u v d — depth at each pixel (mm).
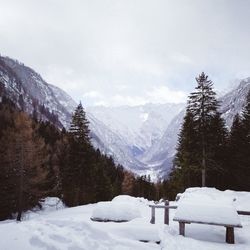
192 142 35125
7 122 58500
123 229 9984
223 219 11242
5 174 34969
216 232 12844
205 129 34219
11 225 8719
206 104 34219
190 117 36000
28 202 39031
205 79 34469
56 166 51531
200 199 12875
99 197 58531
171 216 17312
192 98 34719
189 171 40250
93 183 53406
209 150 34906
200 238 11727
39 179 37969
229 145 40625
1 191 35219
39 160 38844
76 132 47781
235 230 13562
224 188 42312
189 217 11570
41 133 70062
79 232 8734
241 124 40656
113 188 68562
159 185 106625
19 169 31828
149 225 10352
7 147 38125
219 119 37969
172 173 48281
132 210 13852
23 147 32344
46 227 8672
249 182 38719
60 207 47469
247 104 39625
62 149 56156
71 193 48844
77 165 48125
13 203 35719
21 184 30953
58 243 7629
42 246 7355
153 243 9445
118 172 93000
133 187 97812
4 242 7355
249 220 16484
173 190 50094
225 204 12211
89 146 49781
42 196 44750
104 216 13461
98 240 8469
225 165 39812
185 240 10797
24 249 7102
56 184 50094
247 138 38531
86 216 21469
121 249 8180
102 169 62062
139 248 8562
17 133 39969
